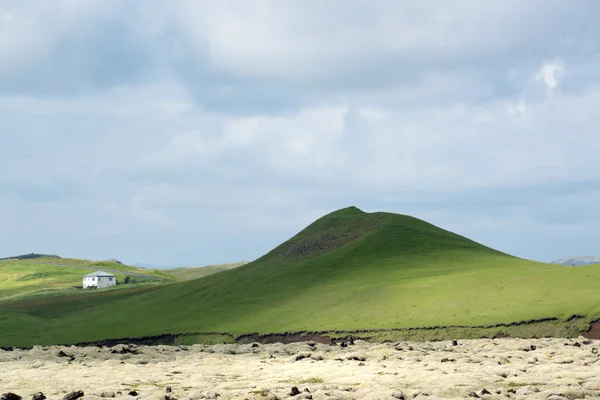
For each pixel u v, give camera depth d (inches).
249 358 2682.1
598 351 2556.6
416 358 2416.3
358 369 2122.3
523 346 2842.0
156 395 1632.6
